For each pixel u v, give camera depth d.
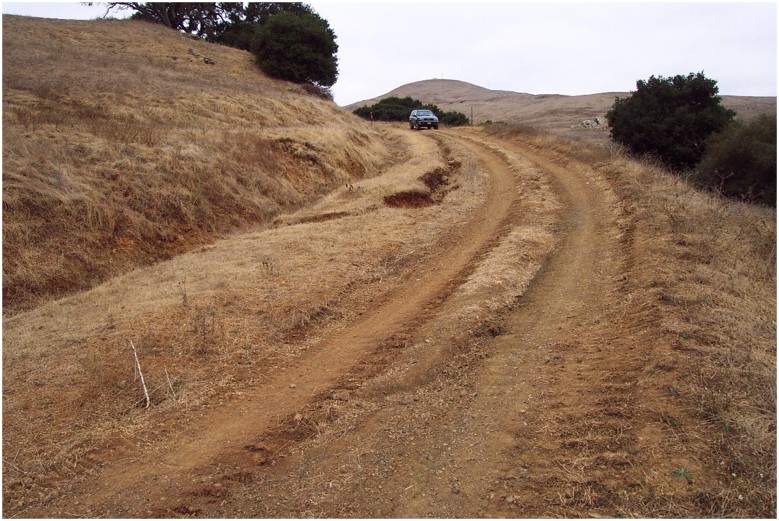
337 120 27.05
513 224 11.95
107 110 16.41
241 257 9.88
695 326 5.64
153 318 7.00
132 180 12.13
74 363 5.86
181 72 26.36
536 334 6.52
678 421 4.20
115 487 4.02
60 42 26.34
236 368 5.93
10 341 6.61
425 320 7.14
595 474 3.82
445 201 15.28
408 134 31.09
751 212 10.80
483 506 3.66
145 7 42.28
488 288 7.90
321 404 5.18
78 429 4.74
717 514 3.34
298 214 13.84
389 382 5.54
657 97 22.59
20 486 3.99
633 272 7.96
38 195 10.21
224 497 3.89
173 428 4.82
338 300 8.05
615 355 5.57
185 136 15.60
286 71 34.22
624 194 12.86
